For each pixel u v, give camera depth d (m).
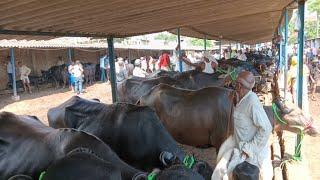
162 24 10.38
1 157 5.20
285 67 13.54
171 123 7.07
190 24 12.38
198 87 10.41
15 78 22.47
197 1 7.61
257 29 25.23
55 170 3.31
